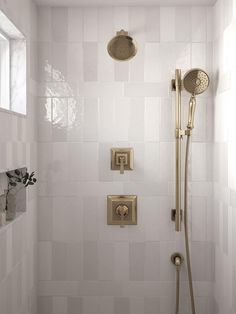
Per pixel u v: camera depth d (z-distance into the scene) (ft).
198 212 8.08
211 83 8.06
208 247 8.07
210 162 8.07
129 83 8.07
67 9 8.07
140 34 8.06
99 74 8.07
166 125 8.07
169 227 8.09
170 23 8.07
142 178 8.10
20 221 6.84
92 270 8.13
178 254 8.05
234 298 6.64
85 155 8.12
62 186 8.13
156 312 8.08
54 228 8.13
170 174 8.09
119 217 8.04
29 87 7.41
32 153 7.69
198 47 8.05
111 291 8.13
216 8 7.77
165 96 8.07
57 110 8.11
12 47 7.11
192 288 7.79
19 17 6.66
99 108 8.09
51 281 8.14
